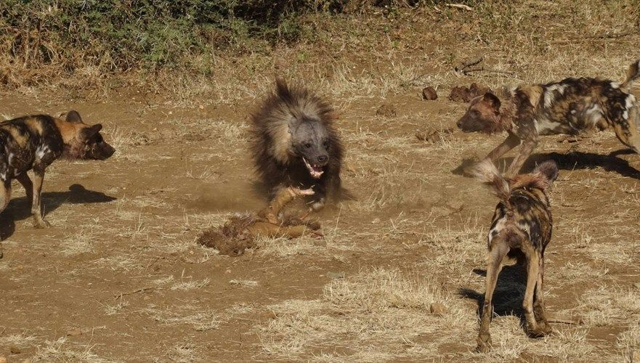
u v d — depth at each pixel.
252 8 22.52
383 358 8.77
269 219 12.29
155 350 9.02
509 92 14.27
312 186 13.11
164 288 10.61
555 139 16.39
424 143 16.34
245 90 19.16
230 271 11.09
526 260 9.21
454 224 12.74
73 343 9.17
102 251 11.77
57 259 11.52
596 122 14.23
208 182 14.73
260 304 10.12
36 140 12.52
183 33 20.59
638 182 14.22
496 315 9.76
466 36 21.98
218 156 15.98
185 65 20.00
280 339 9.24
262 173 13.38
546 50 21.05
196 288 10.60
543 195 9.36
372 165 15.35
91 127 13.17
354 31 21.98
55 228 12.70
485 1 23.61
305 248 11.78
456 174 14.84
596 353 8.84
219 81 19.62
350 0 23.41
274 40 21.81
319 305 10.02
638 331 9.23
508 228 8.78
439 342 9.12
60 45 19.98
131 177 15.02
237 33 21.30
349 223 12.85
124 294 10.41
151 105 18.64
